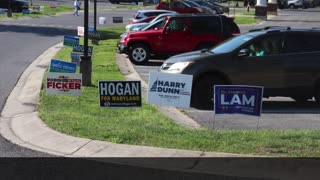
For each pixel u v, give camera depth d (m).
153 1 67.12
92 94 11.91
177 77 8.66
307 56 11.59
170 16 19.91
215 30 19.73
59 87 10.35
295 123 9.81
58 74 10.31
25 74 15.69
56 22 40.41
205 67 11.48
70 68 11.48
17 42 25.89
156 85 8.73
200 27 19.78
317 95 11.66
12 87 13.31
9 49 22.72
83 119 9.23
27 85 13.46
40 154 7.46
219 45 12.41
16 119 9.75
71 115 9.56
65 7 59.25
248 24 40.72
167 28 19.78
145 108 10.45
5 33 30.38
